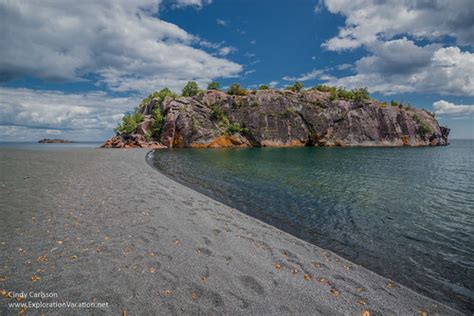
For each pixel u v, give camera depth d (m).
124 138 93.75
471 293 6.43
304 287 5.94
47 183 15.94
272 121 101.88
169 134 92.50
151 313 4.59
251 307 5.02
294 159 46.97
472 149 88.44
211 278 5.98
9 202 11.23
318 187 20.80
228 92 114.50
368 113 107.75
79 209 10.66
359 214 13.45
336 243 9.48
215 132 97.25
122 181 18.17
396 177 26.98
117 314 4.51
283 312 4.95
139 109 130.75
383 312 5.24
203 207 12.82
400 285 6.46
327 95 113.25
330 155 57.66
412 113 121.12
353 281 6.47
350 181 24.03
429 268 7.70
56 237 7.71
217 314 4.71
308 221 12.12
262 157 50.56
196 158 47.16
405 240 9.98
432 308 5.56
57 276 5.59
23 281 5.34
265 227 10.48
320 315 4.94
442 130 134.25
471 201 16.61
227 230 9.54
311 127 103.12
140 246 7.42
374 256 8.45
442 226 11.72
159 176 22.50
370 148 90.31
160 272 6.05
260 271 6.53
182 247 7.60
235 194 17.64
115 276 5.73
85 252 6.82
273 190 19.30
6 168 22.69
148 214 10.55
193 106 99.94
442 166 37.75
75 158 36.62
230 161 42.09
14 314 4.34
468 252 8.95
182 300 5.05
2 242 7.16
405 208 14.76
